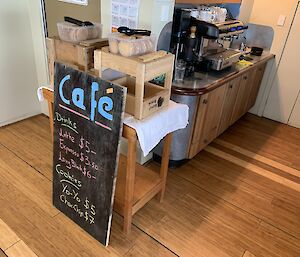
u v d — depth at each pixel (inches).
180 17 79.6
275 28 124.8
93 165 58.5
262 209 81.1
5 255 61.2
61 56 63.4
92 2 85.7
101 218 61.8
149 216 74.9
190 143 89.4
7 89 107.0
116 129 51.6
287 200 85.8
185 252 65.6
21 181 83.0
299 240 71.8
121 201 65.7
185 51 85.4
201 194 84.9
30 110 118.9
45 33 101.7
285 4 118.7
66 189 67.7
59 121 61.9
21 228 67.8
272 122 137.2
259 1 125.5
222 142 115.4
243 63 106.9
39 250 62.9
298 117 131.3
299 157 109.7
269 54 126.1
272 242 70.4
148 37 55.0
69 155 63.1
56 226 69.1
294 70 124.9
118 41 51.9
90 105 54.0
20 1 98.0
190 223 73.9
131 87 62.9
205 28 81.7
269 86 134.2
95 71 57.3
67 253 62.7
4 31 97.8
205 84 82.6
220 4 107.7
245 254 66.4
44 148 99.6
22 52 106.0
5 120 111.2
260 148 113.4
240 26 109.8
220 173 95.6
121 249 64.9
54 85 59.5
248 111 143.5
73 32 59.3
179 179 90.6
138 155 92.7
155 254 64.4
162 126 59.6
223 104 98.7
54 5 96.3
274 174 97.9
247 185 90.9
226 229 73.0
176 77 82.7
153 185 72.3
